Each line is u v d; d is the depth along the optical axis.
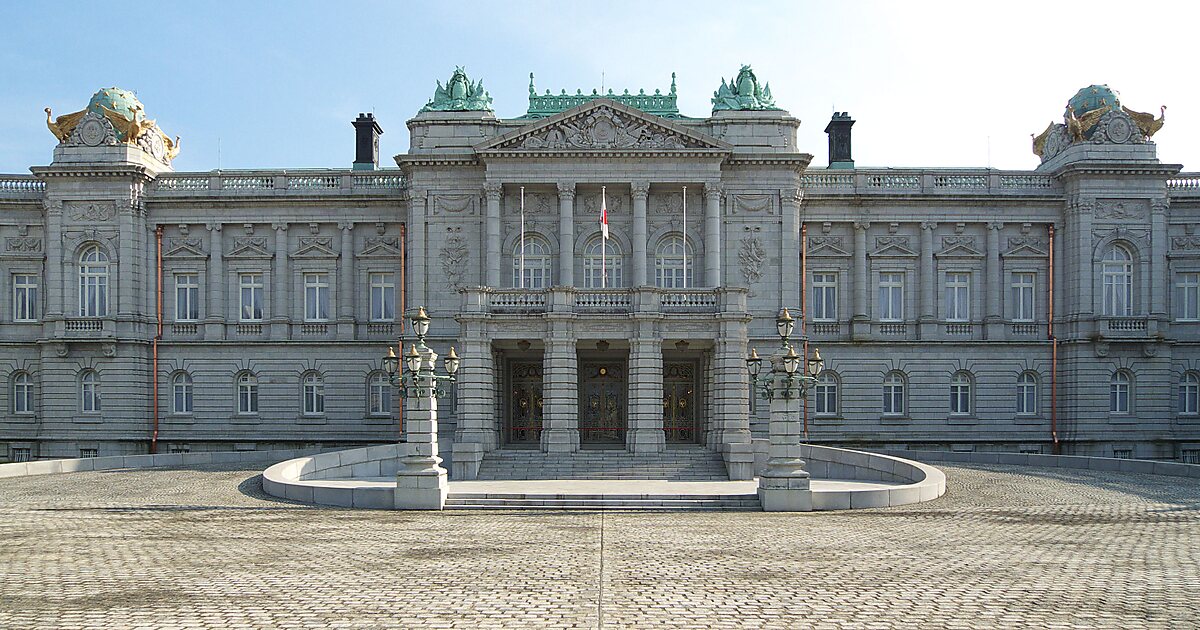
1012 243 63.00
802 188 62.53
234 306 63.69
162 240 63.50
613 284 58.81
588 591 19.30
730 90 61.59
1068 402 61.34
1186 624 16.66
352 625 16.61
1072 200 61.66
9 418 63.50
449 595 18.91
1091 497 36.28
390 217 63.12
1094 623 16.75
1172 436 60.88
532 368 57.97
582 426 58.00
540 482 42.66
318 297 64.06
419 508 34.47
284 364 63.09
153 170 63.12
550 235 58.75
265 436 62.72
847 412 62.03
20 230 63.75
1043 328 62.72
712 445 48.41
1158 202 61.12
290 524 29.67
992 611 17.62
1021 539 26.22
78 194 61.91
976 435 62.06
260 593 19.05
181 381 63.59
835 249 62.91
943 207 62.81
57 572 21.27
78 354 61.72
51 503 34.75
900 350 62.38
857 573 21.19
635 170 57.75
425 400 35.19
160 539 26.33
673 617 17.19
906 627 16.53
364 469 45.81
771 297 58.94
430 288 58.97
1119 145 60.97
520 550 24.61
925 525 29.25
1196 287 63.69
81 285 62.28
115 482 41.62
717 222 57.69
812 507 34.31
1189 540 25.92
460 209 59.03
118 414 61.44
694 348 53.16
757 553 24.00
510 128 59.81
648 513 33.56
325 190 63.53
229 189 63.78
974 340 62.31
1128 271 61.53
